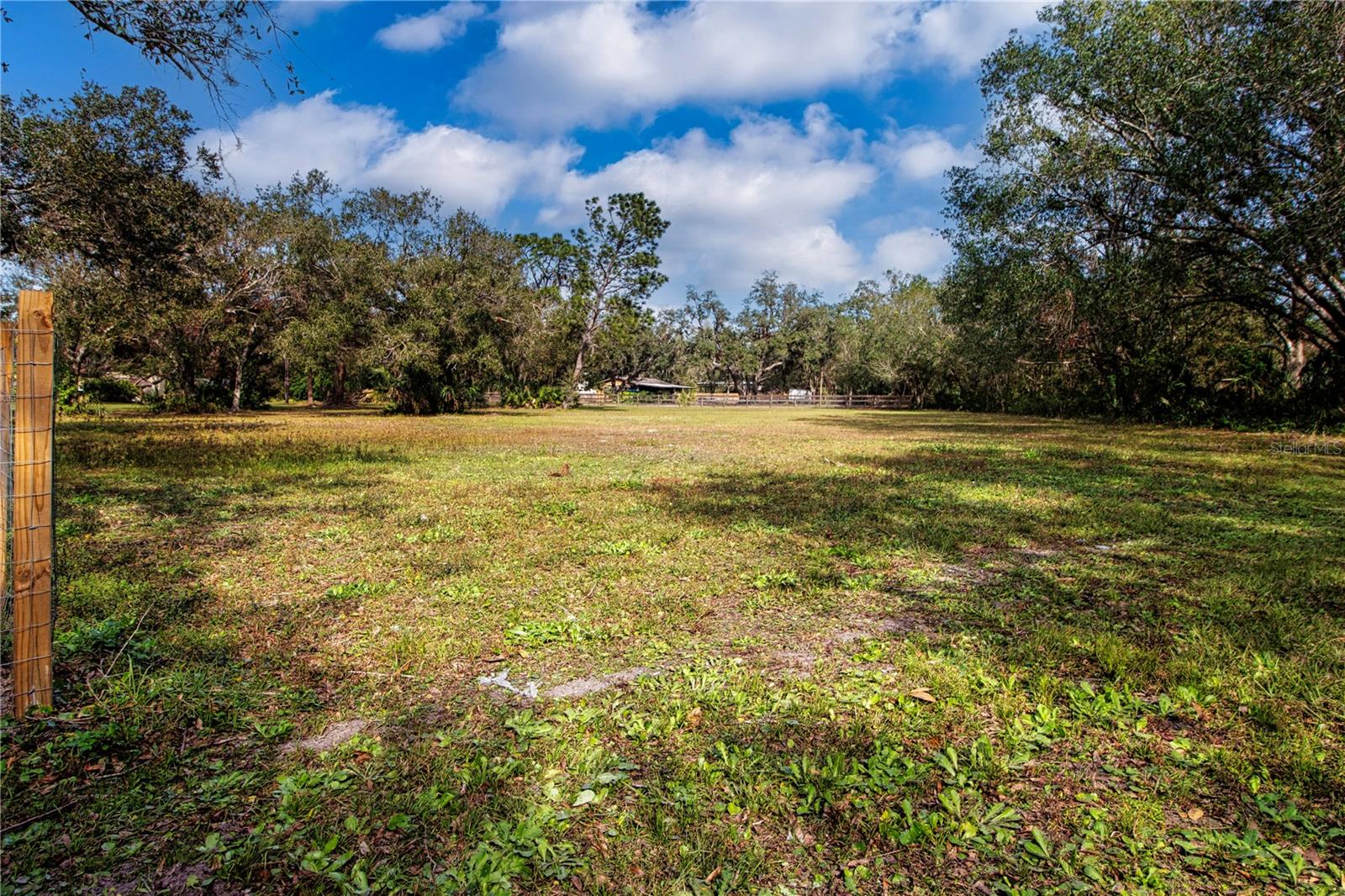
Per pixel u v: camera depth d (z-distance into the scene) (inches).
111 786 94.0
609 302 1872.5
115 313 849.5
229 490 352.5
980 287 1010.7
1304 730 108.1
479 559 218.2
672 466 496.1
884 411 1849.2
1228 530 265.6
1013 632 156.3
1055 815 89.1
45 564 112.0
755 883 76.9
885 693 124.7
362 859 79.7
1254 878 77.3
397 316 1282.0
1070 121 824.9
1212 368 1002.1
